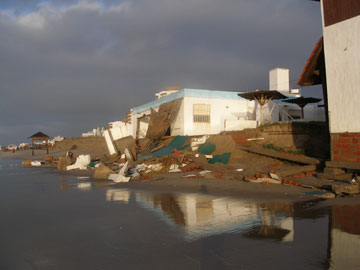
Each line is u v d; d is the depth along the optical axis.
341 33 11.85
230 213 7.58
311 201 8.55
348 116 11.59
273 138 20.08
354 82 11.43
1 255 5.24
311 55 15.92
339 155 11.88
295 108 31.56
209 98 28.19
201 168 17.36
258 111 30.19
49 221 7.50
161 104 32.81
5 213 8.56
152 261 4.68
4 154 65.44
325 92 16.02
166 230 6.32
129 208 8.66
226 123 25.64
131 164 20.47
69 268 4.57
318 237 5.49
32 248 5.54
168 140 26.83
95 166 24.00
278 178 11.88
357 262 4.38
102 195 11.20
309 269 4.18
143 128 38.25
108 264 4.64
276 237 5.59
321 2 12.67
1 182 16.66
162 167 18.06
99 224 7.03
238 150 19.69
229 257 4.72
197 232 6.09
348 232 5.72
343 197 8.95
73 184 15.07
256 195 9.83
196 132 27.52
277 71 39.91
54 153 52.88
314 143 17.41
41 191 12.86
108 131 32.44
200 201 9.30
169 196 10.39
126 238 5.89
